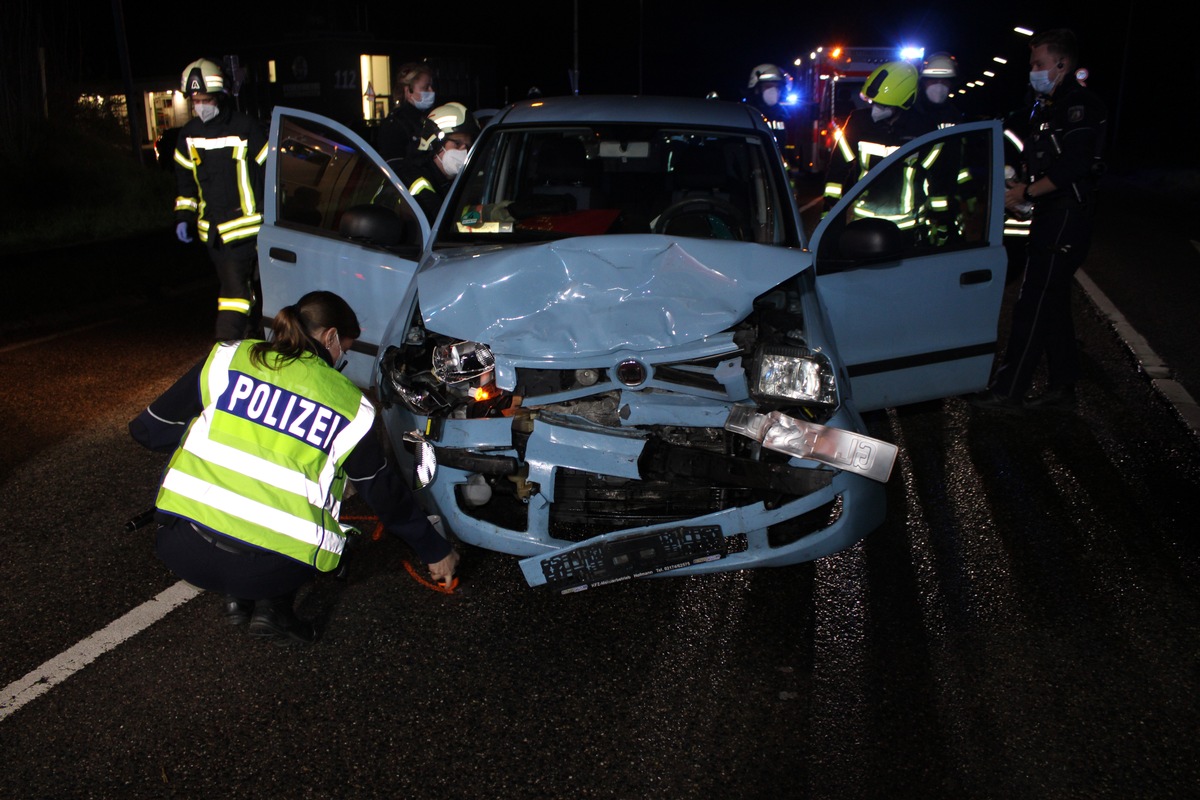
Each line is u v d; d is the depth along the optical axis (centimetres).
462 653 338
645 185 502
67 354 721
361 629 352
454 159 573
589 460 345
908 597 376
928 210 500
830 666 332
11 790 271
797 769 282
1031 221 571
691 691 318
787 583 386
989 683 323
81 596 373
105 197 1454
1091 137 532
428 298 385
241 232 637
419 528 321
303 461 296
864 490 355
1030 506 457
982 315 472
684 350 367
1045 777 280
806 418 366
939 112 798
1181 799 271
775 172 481
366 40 2745
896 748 292
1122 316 838
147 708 307
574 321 377
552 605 369
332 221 529
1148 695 316
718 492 362
